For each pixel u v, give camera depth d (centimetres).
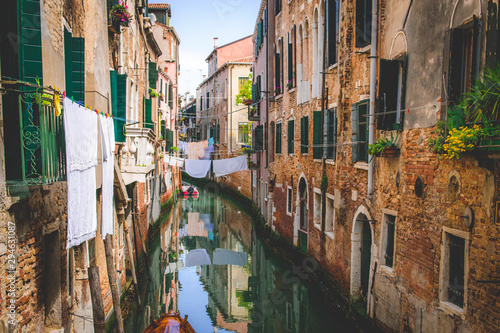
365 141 950
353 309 978
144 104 1797
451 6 630
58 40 609
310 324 1234
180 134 5262
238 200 3212
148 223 1900
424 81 703
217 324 1195
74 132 537
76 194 543
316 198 1320
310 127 1388
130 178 1138
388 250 850
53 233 627
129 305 1146
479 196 561
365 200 936
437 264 657
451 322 618
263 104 2180
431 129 679
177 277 1636
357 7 938
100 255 911
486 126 507
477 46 579
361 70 974
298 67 1518
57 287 625
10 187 466
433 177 673
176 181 3584
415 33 736
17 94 499
